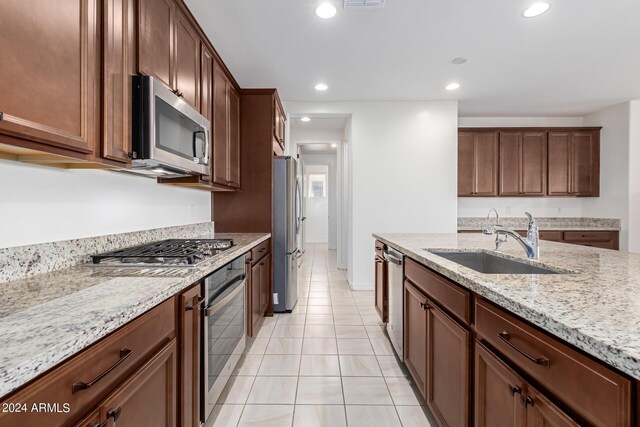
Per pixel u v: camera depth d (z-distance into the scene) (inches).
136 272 50.9
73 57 41.1
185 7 74.5
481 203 199.5
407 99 166.4
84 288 41.6
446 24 96.0
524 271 62.2
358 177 170.7
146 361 38.6
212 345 61.1
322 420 65.4
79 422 27.8
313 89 150.6
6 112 32.3
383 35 102.1
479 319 44.1
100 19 46.4
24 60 34.2
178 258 57.0
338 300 150.0
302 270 221.6
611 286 39.9
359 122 170.2
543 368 31.1
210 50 92.9
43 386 24.4
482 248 77.5
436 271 59.9
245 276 85.8
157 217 86.7
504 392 37.9
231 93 115.8
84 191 60.2
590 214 192.4
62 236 55.1
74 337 26.5
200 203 116.7
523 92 156.0
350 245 177.9
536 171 184.9
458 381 49.8
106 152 47.3
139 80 54.6
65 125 39.9
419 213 171.0
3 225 45.4
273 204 131.5
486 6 87.2
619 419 23.0
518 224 198.8
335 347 98.7
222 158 104.8
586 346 25.0
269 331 111.3
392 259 89.1
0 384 20.7
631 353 21.5
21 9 33.8
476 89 151.6
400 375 82.7
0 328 28.1
